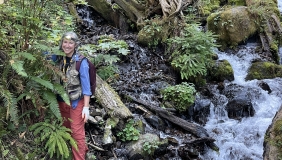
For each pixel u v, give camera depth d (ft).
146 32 26.25
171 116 18.54
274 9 29.66
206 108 20.21
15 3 13.66
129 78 21.99
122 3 29.55
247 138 18.34
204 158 16.98
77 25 27.78
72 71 11.66
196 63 22.48
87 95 11.75
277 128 14.57
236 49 26.66
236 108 20.34
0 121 11.55
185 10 29.91
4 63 12.02
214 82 23.35
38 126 12.27
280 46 26.89
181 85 20.61
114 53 23.25
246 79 23.57
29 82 11.87
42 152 12.16
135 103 19.06
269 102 21.11
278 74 23.88
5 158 11.16
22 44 12.76
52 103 11.73
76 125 12.25
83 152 12.55
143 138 15.79
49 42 14.88
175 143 16.81
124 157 15.03
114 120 15.97
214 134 18.67
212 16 27.37
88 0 30.19
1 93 11.15
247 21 27.17
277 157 13.41
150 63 24.38
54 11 19.62
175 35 25.57
